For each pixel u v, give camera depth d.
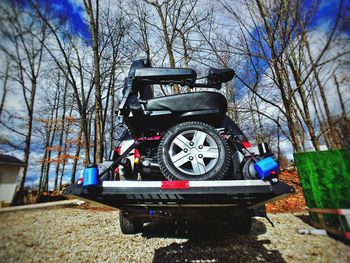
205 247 2.28
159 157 1.81
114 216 4.19
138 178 2.04
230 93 7.41
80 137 7.86
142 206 1.94
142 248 2.29
